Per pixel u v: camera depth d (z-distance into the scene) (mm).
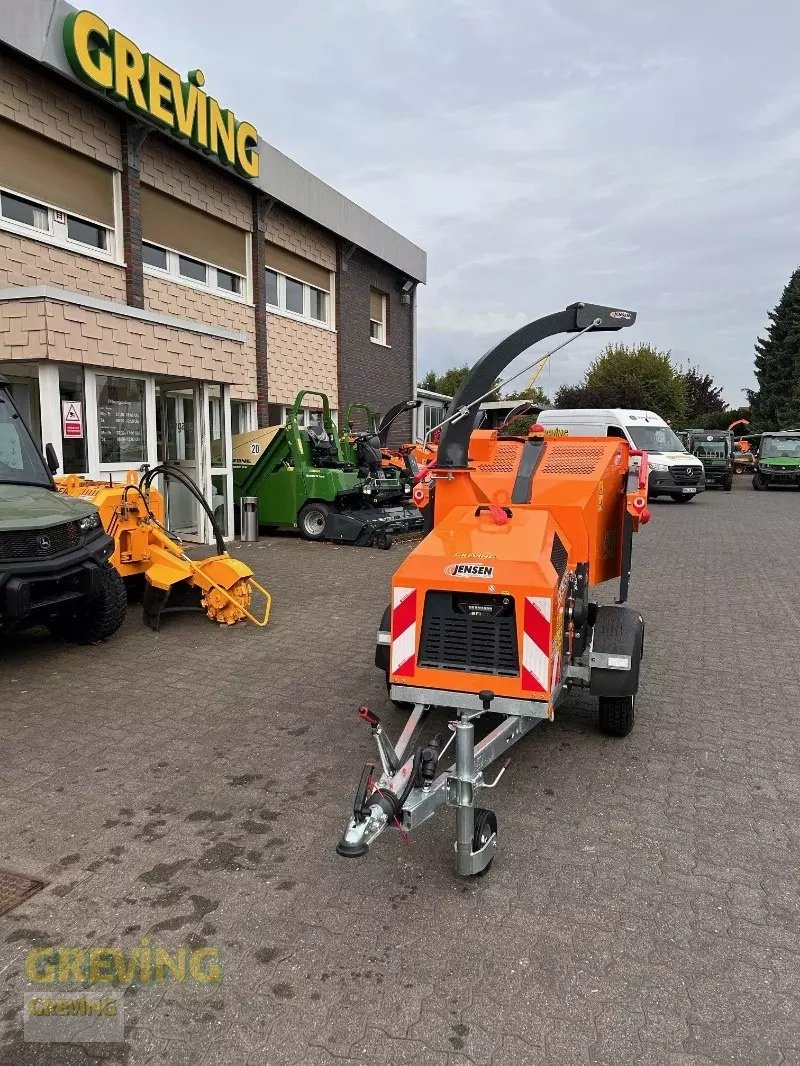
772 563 10711
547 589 3422
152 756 4273
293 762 4215
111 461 9438
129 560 7195
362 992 2502
